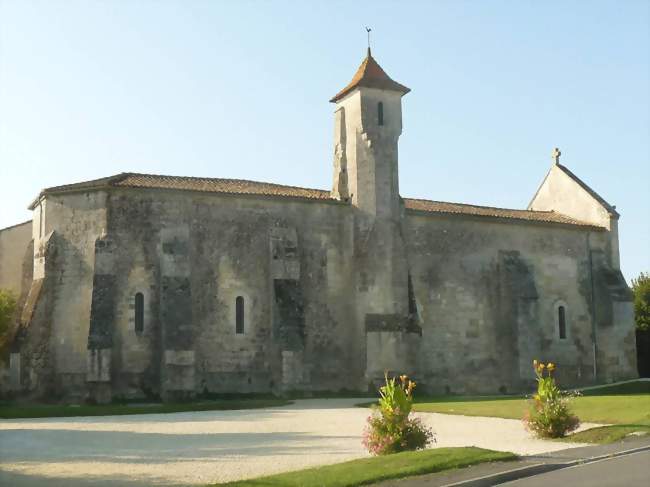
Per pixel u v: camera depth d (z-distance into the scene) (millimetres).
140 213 40250
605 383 50719
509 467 16078
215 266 41281
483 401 37219
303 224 43688
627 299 52125
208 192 41438
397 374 42031
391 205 44250
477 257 48281
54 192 40500
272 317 41125
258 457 18719
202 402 37750
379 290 42938
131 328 38938
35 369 38469
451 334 46656
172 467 17141
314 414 31453
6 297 41531
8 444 21484
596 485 14055
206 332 40531
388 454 18062
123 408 33500
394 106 45469
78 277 39688
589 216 54094
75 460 18234
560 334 50125
